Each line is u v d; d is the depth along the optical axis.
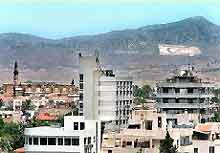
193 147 159.12
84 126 171.00
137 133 161.00
